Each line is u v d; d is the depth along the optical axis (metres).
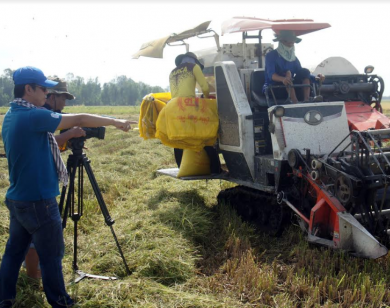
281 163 5.39
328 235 4.91
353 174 4.55
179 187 7.85
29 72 3.53
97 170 9.91
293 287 4.05
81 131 4.05
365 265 4.35
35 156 3.46
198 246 5.17
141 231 5.21
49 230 3.53
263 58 7.86
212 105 6.51
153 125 7.15
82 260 4.59
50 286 3.57
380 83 7.57
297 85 6.01
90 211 6.39
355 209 4.66
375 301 3.75
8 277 3.56
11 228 3.61
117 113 50.50
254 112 6.48
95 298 3.71
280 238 5.62
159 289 3.93
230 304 3.78
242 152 6.03
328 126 5.59
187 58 6.69
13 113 3.49
